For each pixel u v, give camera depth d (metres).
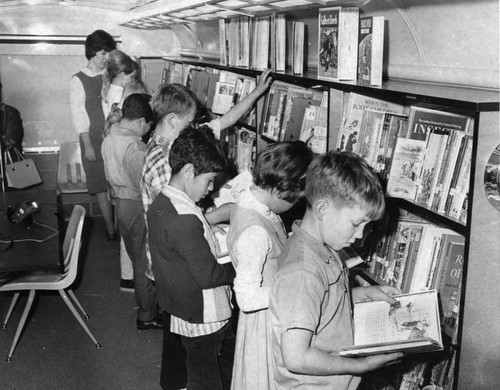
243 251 2.32
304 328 1.81
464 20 2.55
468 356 2.16
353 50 2.93
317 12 3.50
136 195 4.32
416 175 2.42
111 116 4.47
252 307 2.28
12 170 5.98
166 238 2.72
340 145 2.94
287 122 3.63
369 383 2.83
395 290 2.35
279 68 3.89
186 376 3.27
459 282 2.33
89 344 4.36
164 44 7.91
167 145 3.38
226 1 3.46
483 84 2.54
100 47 5.98
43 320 4.75
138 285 4.43
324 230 1.94
